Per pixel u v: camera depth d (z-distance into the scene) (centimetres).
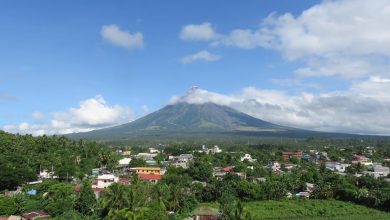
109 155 19725
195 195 12794
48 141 19100
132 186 10444
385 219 10844
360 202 12938
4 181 12925
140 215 8725
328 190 13712
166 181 14725
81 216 9656
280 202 12750
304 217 11212
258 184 13562
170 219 9881
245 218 8994
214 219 10175
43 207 10244
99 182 13862
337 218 10956
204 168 16900
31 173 14200
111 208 9206
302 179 16738
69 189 11394
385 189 13038
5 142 16825
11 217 9819
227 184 13112
